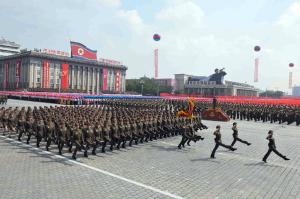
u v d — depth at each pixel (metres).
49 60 125.88
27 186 12.50
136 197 11.67
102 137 19.17
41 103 64.88
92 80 143.50
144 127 23.06
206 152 20.75
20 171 14.59
